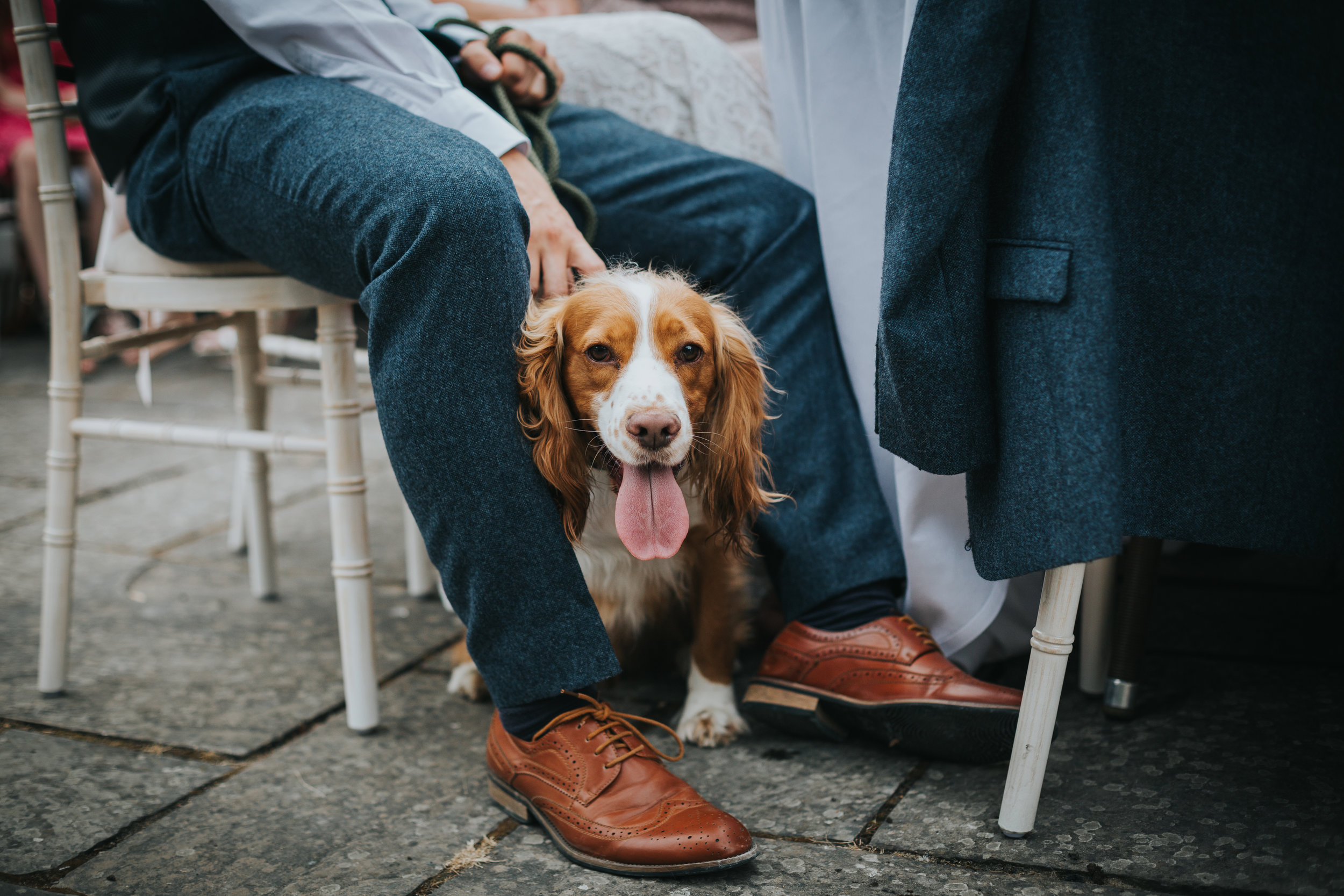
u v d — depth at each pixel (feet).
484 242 4.69
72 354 6.53
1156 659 6.80
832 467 6.06
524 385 5.14
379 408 4.88
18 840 5.04
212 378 17.83
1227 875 4.42
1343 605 7.73
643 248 6.56
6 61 18.56
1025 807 4.73
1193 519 4.50
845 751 5.82
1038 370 4.24
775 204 6.40
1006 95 4.24
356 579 6.04
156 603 8.41
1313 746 5.55
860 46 5.81
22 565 9.28
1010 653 6.52
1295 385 4.44
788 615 6.03
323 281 5.52
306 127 5.22
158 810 5.32
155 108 5.82
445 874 4.73
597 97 7.58
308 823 5.19
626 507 5.19
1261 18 4.23
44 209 6.36
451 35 6.48
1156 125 4.32
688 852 4.53
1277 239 4.37
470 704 6.63
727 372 5.67
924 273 4.31
